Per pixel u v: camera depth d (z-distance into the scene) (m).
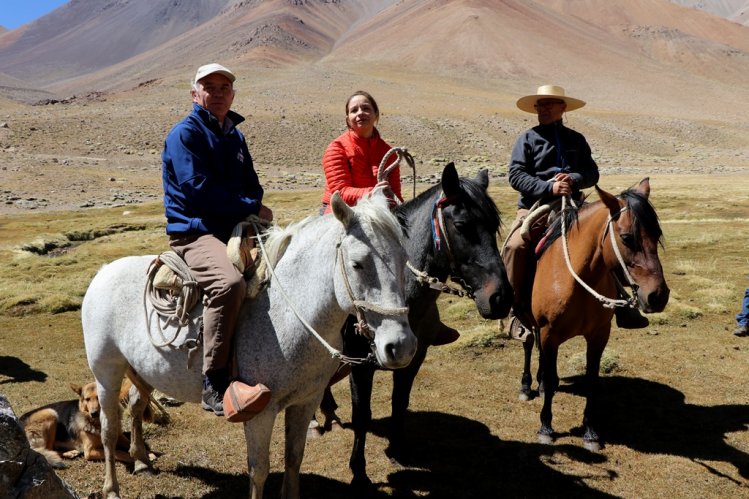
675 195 29.17
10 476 3.37
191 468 5.38
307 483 5.17
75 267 15.63
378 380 7.64
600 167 59.16
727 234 17.11
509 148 66.81
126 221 25.22
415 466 5.46
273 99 91.00
